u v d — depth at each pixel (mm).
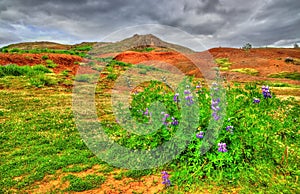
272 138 4078
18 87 11734
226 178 3875
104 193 3949
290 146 4102
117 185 4152
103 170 4637
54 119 7625
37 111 8336
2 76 13555
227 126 3988
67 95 11070
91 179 4324
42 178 4391
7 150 5531
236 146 3900
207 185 3822
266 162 3869
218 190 3713
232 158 3850
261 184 3631
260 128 3949
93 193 3963
